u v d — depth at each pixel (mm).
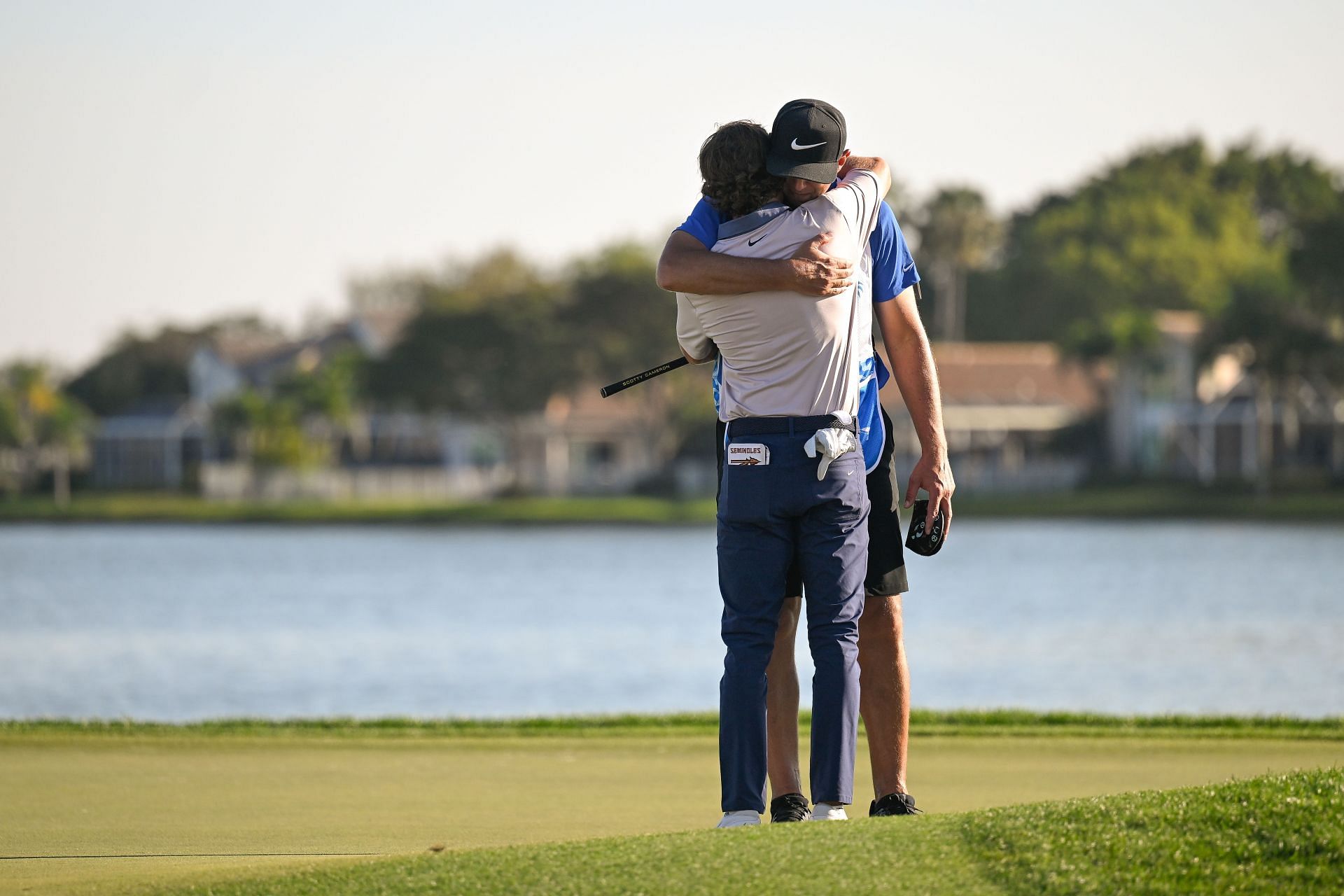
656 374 16125
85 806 20094
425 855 13367
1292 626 93812
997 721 32281
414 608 116188
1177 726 31422
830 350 14922
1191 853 11961
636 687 67438
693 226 15289
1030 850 12156
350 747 27094
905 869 11914
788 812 15812
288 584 141000
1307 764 24734
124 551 197375
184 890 12984
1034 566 149625
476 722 32500
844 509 15008
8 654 84250
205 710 60031
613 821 19000
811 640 15188
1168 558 156375
